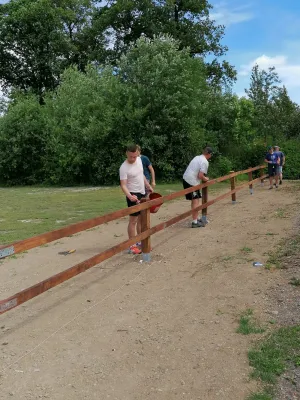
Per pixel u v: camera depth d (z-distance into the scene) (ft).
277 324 12.88
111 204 47.21
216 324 13.30
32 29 124.06
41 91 134.41
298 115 113.50
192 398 9.54
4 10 127.24
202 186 29.17
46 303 16.08
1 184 96.63
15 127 91.71
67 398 9.84
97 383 10.41
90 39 130.72
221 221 31.58
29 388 10.33
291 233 25.11
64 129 85.10
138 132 79.30
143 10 110.73
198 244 24.30
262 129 101.65
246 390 9.70
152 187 26.45
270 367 10.49
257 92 102.06
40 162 93.04
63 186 85.97
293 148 83.71
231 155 90.43
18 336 13.34
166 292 16.56
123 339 12.72
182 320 13.82
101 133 79.41
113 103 80.89
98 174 82.43
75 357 11.78
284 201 41.09
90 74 91.50
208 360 11.16
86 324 13.96
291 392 9.46
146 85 79.30
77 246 25.77
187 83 77.71
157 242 25.50
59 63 129.08
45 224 34.27
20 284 18.78
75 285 18.01
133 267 20.25
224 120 91.56
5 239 28.30
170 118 76.13
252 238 24.72
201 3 110.83
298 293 15.07
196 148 80.07
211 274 18.34
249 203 41.27
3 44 125.18
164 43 82.99
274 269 18.24
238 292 15.89
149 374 10.68
